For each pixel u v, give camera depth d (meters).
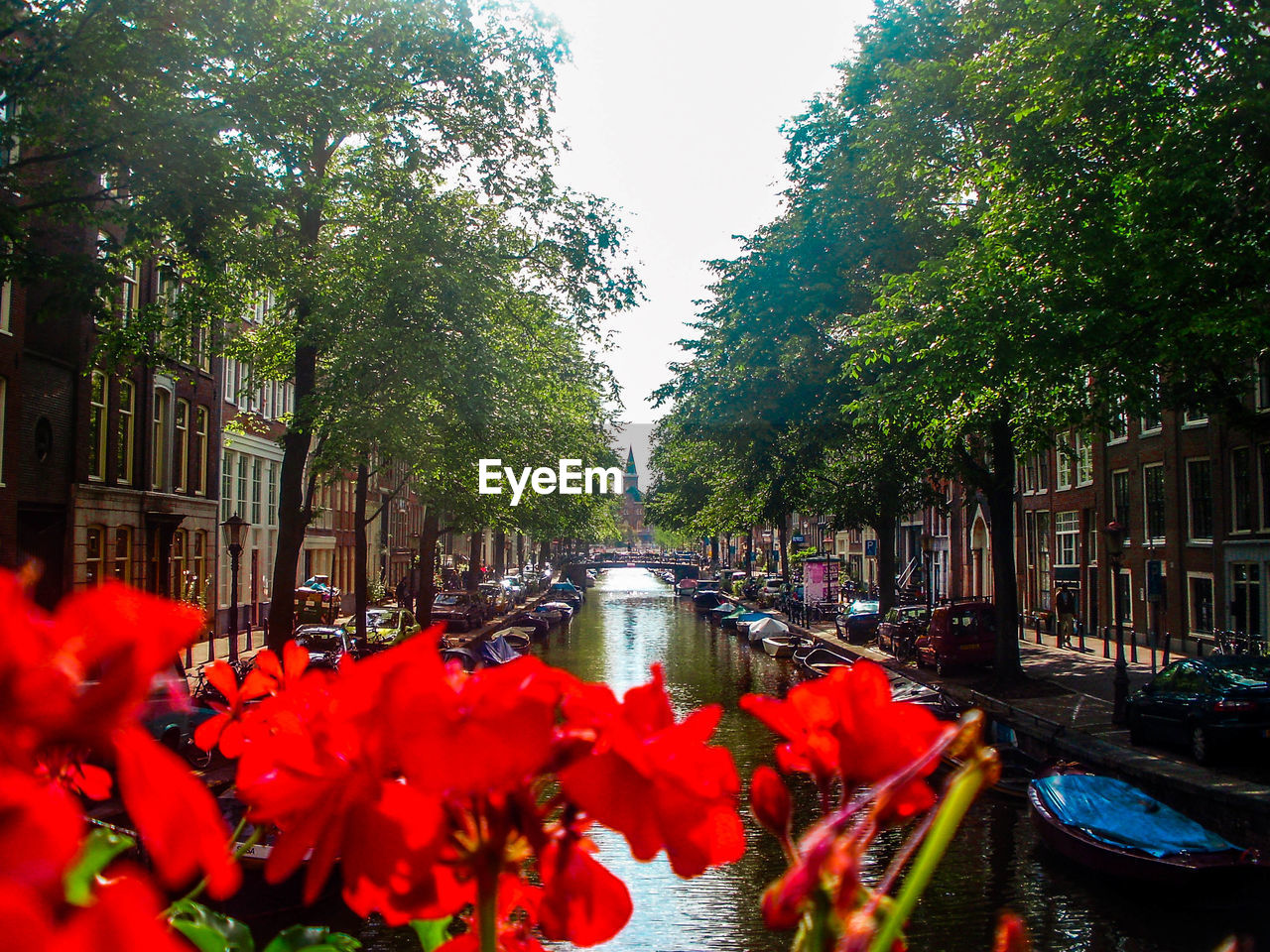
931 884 11.40
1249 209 11.44
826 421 23.89
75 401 21.86
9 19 10.96
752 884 11.62
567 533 40.41
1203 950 9.59
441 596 43.12
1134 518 29.02
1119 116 11.77
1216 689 14.23
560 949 9.48
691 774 0.87
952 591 43.97
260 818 0.90
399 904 0.91
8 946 0.46
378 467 25.14
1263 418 14.31
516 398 20.80
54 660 0.59
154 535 26.22
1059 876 11.63
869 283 22.41
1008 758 16.88
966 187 17.28
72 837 0.55
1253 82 10.71
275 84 12.85
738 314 24.12
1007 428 21.56
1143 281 11.41
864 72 21.50
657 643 45.62
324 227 19.75
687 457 32.25
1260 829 11.56
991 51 13.58
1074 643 30.34
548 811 0.94
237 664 16.64
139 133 11.56
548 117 19.38
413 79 18.12
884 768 0.93
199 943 1.55
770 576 67.50
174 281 13.71
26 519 20.48
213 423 31.00
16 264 11.74
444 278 17.53
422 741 0.81
